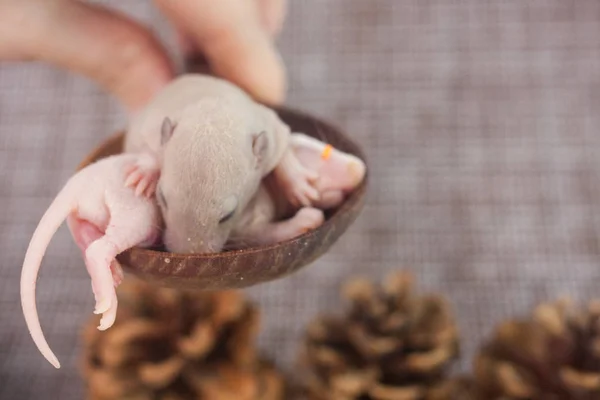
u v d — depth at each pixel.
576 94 0.38
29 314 0.25
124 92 0.32
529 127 0.38
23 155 0.39
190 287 0.25
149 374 0.31
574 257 0.37
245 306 0.33
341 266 0.37
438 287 0.37
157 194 0.26
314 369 0.33
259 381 0.33
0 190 0.38
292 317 0.36
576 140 0.38
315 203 0.27
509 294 0.36
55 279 0.37
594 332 0.32
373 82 0.39
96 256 0.25
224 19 0.30
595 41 0.39
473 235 0.37
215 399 0.32
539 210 0.37
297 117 0.29
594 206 0.37
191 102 0.27
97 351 0.32
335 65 0.39
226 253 0.25
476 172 0.38
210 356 0.32
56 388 0.36
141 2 0.40
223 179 0.25
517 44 0.39
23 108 0.39
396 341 0.32
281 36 0.40
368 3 0.40
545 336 0.32
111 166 0.26
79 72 0.32
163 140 0.26
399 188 0.38
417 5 0.40
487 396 0.33
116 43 0.32
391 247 0.37
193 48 0.31
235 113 0.26
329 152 0.27
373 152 0.38
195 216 0.25
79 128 0.39
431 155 0.38
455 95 0.39
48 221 0.25
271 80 0.31
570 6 0.39
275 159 0.27
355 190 0.27
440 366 0.32
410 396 0.32
